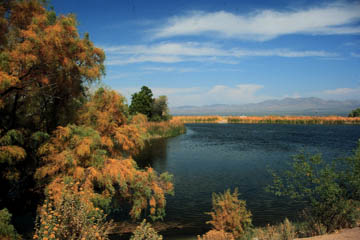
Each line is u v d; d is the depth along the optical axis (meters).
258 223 12.15
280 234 8.53
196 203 15.86
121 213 14.26
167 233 11.38
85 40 13.44
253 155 33.34
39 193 12.59
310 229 8.79
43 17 11.05
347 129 74.00
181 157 31.98
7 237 9.18
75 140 11.64
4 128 11.82
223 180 21.44
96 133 12.10
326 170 8.99
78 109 14.05
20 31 10.61
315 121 100.00
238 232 9.63
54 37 10.51
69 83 12.70
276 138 53.03
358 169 8.73
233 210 10.02
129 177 12.17
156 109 69.31
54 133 12.36
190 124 106.06
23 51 10.17
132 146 13.88
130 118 15.05
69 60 11.58
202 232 11.49
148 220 13.26
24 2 11.47
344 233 7.28
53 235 5.14
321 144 43.25
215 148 39.44
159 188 13.52
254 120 111.00
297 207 14.48
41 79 11.08
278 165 27.27
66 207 5.79
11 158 10.99
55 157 11.22
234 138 53.28
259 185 19.75
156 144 44.19
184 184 20.23
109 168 11.91
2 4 11.16
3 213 9.28
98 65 13.91
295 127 83.88
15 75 10.49
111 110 13.62
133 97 68.38
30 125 13.13
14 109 11.84
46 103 13.26
